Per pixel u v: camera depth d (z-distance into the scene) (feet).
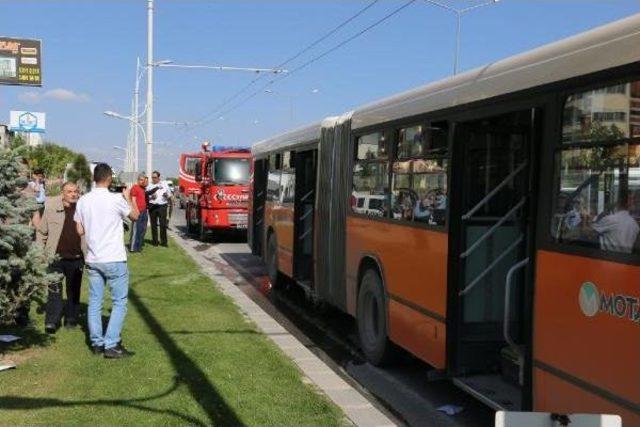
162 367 22.03
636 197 12.16
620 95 12.75
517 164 19.35
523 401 15.42
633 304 12.01
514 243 19.19
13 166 22.20
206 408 18.22
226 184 77.15
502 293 19.44
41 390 19.43
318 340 30.14
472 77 18.51
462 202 19.26
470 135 19.33
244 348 25.09
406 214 22.45
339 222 29.73
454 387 23.18
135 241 57.41
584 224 13.48
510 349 18.44
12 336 24.62
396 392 22.62
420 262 21.29
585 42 13.89
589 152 13.48
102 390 19.54
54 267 26.37
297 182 37.22
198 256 59.26
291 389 20.24
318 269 32.99
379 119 25.26
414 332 21.76
